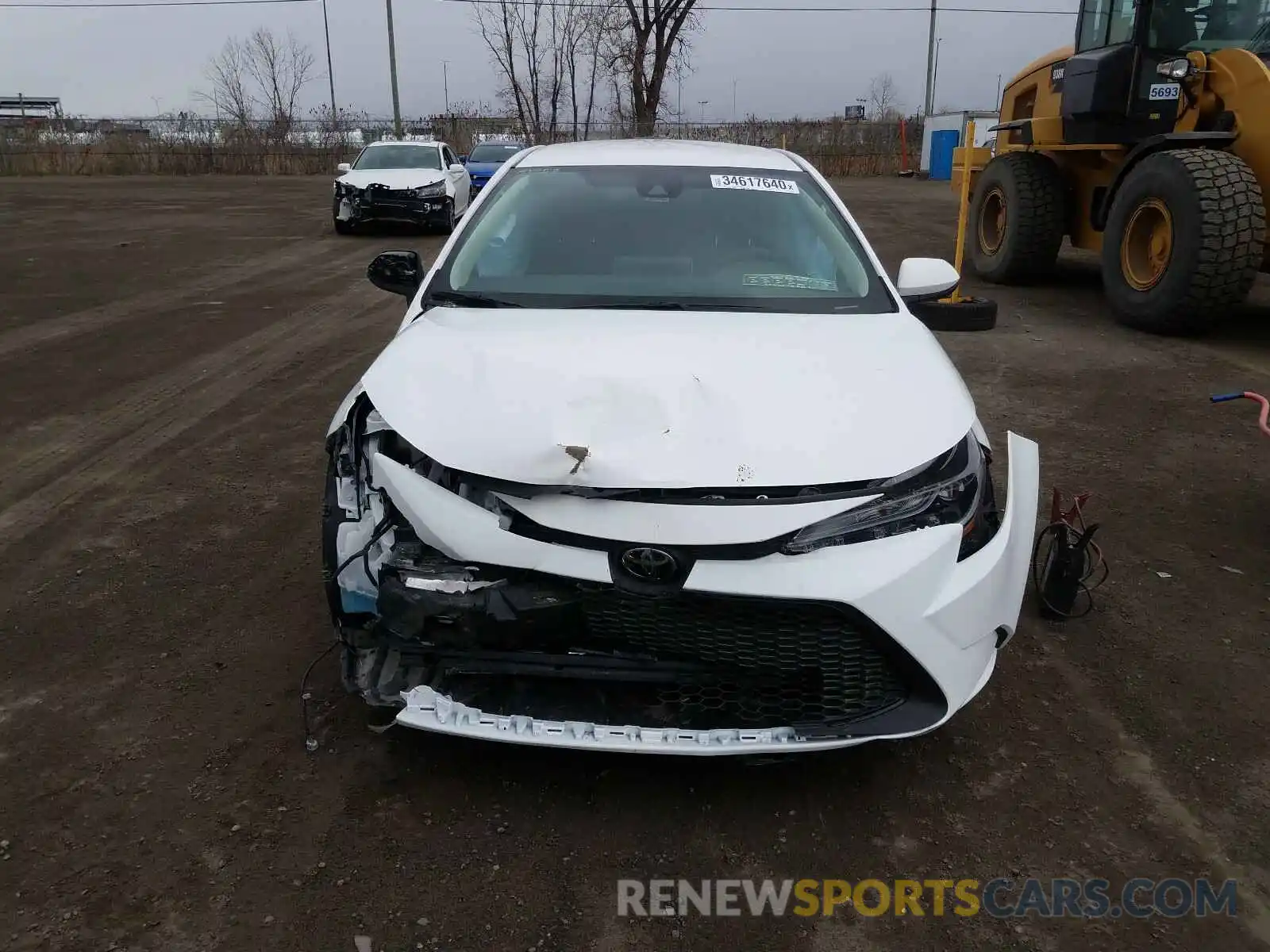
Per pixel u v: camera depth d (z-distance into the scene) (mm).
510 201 3709
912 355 2930
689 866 2365
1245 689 3129
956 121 29172
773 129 32875
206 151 31672
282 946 2107
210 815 2479
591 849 2408
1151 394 6250
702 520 2264
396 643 2422
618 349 2783
